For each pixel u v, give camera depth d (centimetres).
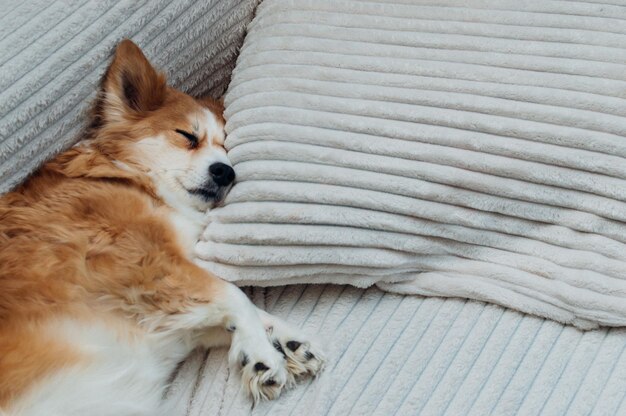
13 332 129
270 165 146
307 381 138
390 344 137
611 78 141
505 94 143
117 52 153
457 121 142
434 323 139
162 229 152
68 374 129
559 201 136
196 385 145
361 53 157
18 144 145
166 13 163
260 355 136
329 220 140
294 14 168
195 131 162
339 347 138
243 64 168
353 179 142
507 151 138
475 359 133
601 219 134
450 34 155
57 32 147
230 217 147
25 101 143
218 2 173
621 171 133
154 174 160
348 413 128
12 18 146
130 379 137
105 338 137
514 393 127
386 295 147
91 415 130
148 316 142
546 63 145
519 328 136
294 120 150
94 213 148
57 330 132
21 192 148
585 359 130
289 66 158
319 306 148
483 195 139
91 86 154
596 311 130
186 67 177
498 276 139
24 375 125
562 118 138
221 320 143
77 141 159
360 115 148
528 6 154
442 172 139
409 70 151
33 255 139
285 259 141
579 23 149
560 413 124
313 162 145
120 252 144
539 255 137
